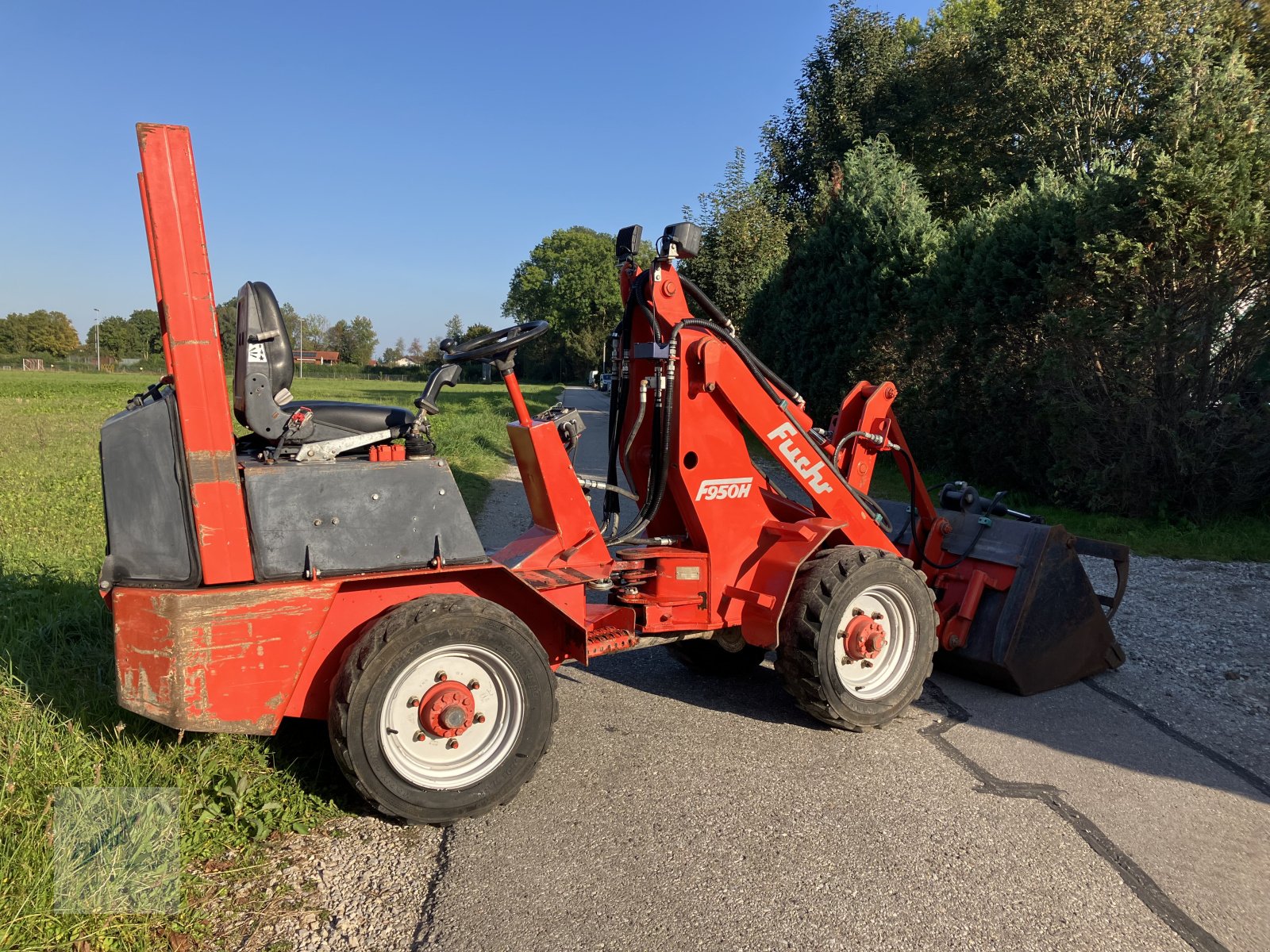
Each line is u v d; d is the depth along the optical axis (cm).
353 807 347
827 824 350
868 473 513
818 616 420
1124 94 2067
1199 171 941
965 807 368
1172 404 988
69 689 404
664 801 365
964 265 1333
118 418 310
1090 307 1063
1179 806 375
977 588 514
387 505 337
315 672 329
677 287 432
